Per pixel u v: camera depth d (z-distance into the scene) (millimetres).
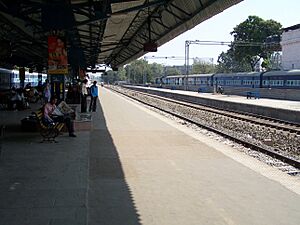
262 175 8359
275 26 80062
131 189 7156
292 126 20969
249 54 78875
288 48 65062
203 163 9547
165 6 14617
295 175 9086
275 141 15844
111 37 26891
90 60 42156
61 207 5961
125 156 10344
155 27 20422
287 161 10695
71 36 20891
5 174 8055
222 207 6180
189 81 81438
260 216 5785
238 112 30984
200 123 20156
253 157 11039
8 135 13656
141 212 5898
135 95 60375
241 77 57438
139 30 23109
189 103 44656
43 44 23438
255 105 29578
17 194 6637
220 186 7430
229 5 11562
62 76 16547
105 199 6539
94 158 10008
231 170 8812
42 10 11719
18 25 17797
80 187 7105
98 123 18766
